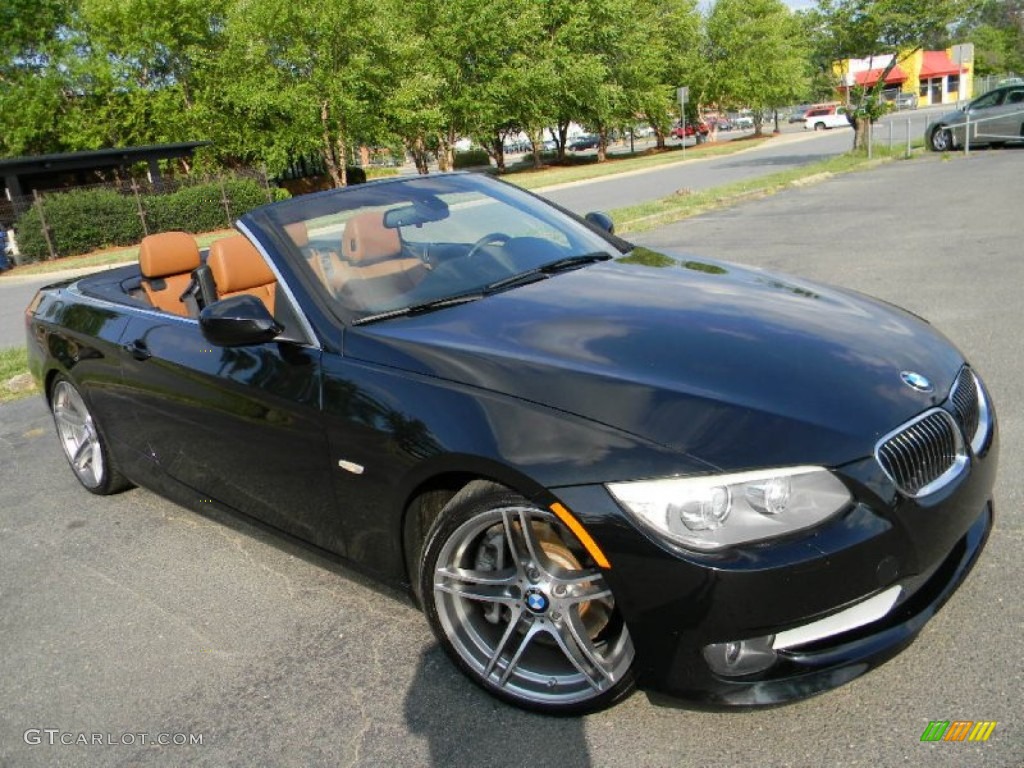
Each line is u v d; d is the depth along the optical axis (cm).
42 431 586
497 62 4016
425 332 283
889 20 2092
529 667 255
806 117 6184
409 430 256
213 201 2612
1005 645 257
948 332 586
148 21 3391
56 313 445
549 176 3569
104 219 2422
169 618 329
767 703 218
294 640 305
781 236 1075
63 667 305
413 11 3819
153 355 359
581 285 321
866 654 223
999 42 9700
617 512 217
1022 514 330
